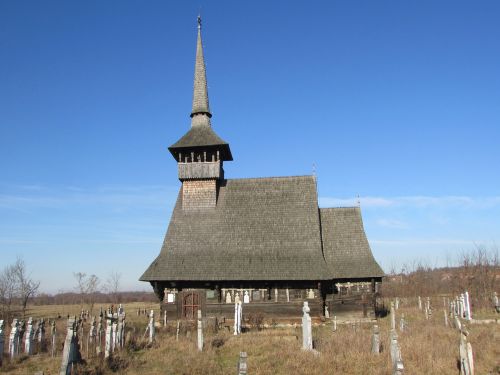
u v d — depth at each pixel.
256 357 20.92
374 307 36.00
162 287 36.28
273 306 34.81
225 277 34.91
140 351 23.28
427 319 35.22
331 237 38.84
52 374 18.62
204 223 38.75
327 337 25.81
